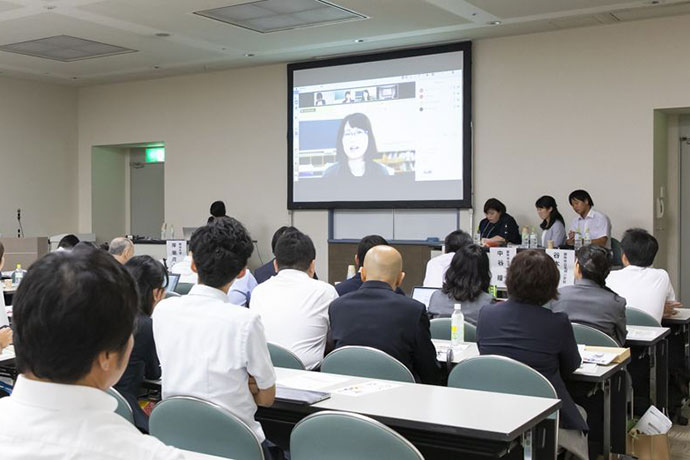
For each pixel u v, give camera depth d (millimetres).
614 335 3855
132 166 12242
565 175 7957
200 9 7215
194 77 10648
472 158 8484
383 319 3123
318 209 9594
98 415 1023
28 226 11109
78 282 1016
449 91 8562
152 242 9945
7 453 985
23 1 6902
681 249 7969
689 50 7305
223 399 2283
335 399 2434
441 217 8789
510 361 2822
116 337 1046
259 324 2324
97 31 8094
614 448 3736
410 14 7363
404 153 8867
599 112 7770
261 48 8945
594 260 3926
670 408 5062
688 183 7922
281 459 2453
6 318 4223
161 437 2270
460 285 3992
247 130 10188
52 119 11438
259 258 10086
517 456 2396
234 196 10320
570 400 2992
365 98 9133
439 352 3514
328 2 6957
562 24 7723
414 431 2254
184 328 2342
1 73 10516
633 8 7070
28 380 1026
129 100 11281
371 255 3303
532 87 8141
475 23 7695
